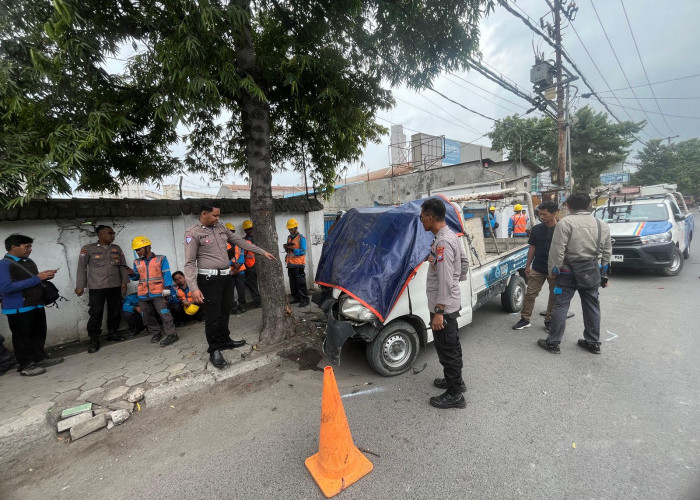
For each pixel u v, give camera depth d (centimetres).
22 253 370
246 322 525
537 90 1180
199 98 300
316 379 355
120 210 485
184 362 386
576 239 362
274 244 426
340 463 212
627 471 208
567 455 224
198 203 564
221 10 290
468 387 320
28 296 368
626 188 1112
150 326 454
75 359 409
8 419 284
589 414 268
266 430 274
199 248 365
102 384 341
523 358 376
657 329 435
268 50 438
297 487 211
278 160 619
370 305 311
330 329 321
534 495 194
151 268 446
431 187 1653
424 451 236
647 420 256
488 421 266
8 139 287
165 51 274
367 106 535
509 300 528
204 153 593
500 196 564
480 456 228
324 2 391
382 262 333
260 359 387
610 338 419
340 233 420
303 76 425
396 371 350
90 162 421
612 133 1989
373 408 293
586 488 196
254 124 407
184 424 288
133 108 414
